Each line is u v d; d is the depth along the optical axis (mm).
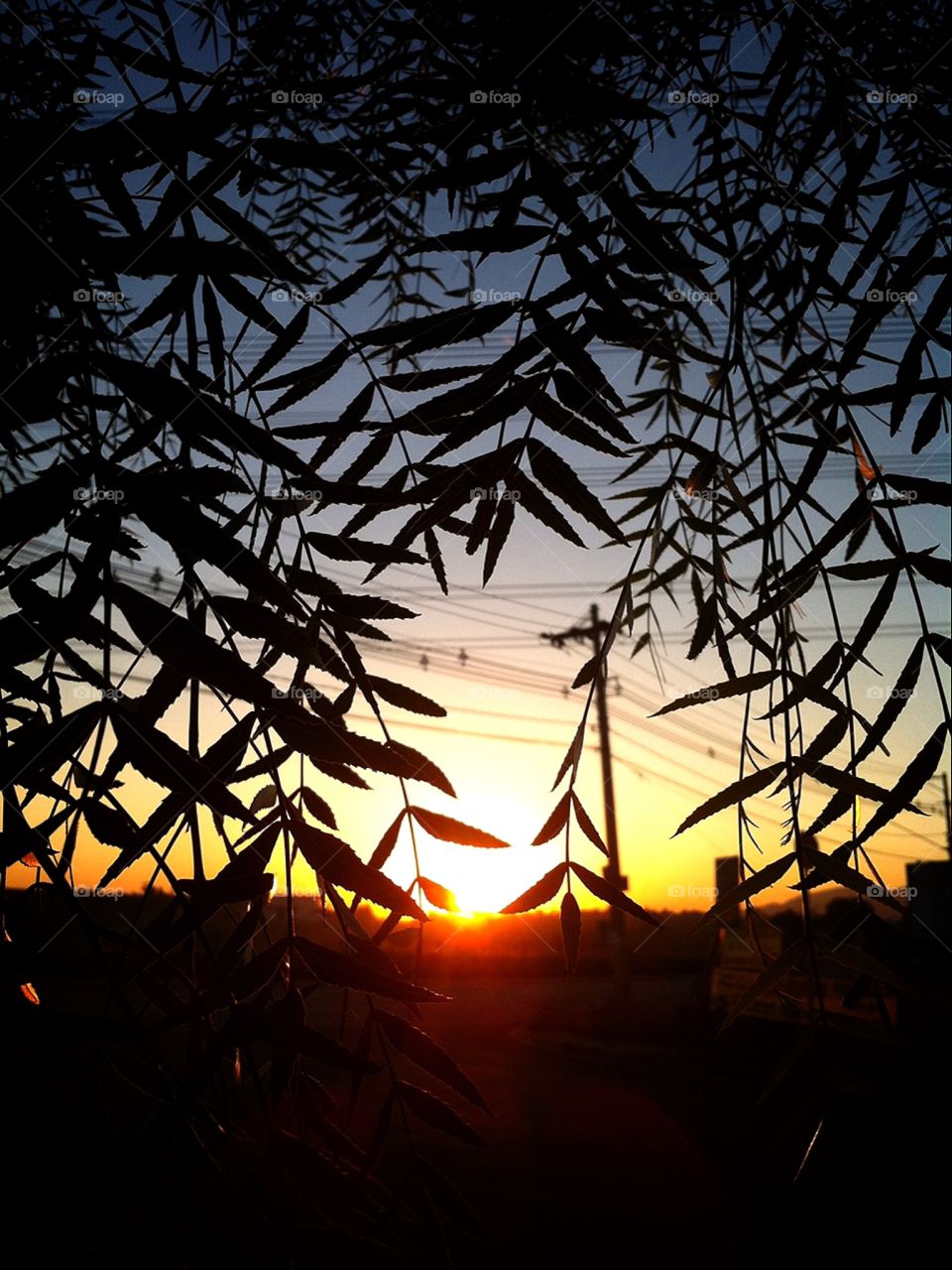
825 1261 1884
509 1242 2176
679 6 468
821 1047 384
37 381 308
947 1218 1919
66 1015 307
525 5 412
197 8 498
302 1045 319
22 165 331
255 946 389
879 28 473
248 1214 321
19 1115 307
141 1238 312
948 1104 1813
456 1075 348
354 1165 347
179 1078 315
